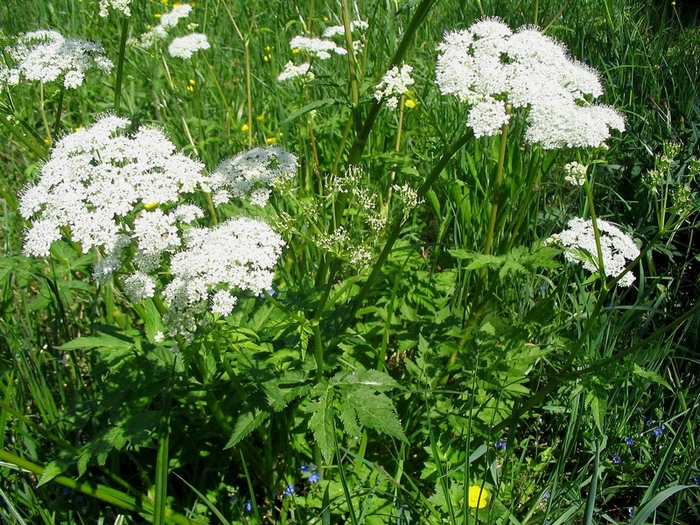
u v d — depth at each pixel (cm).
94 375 46
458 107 72
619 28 98
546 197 74
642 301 57
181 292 39
